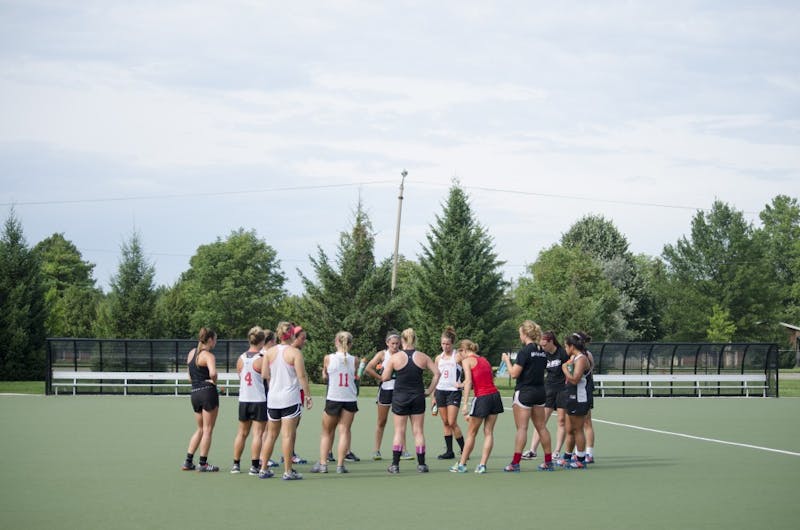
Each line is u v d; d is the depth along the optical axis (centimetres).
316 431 1998
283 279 8912
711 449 1694
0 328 4531
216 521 927
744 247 7875
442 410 1515
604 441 1850
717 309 7575
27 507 1009
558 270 8212
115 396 3316
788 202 11206
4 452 1548
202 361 1304
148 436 1833
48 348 3378
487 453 1327
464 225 4450
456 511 996
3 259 4647
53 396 3297
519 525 916
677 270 8200
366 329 4294
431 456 1555
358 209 4478
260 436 1283
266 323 8594
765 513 998
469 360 1330
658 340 8419
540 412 1365
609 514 984
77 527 891
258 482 1212
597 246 9162
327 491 1136
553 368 1501
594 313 5669
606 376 3688
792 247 10962
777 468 1408
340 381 1311
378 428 1498
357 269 4394
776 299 7862
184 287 9112
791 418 2505
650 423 2325
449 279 4312
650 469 1389
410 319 4453
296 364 1234
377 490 1148
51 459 1452
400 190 4841
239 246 8700
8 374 4525
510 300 4572
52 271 9581
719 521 948
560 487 1188
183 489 1145
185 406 2745
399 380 1332
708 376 3731
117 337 5306
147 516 953
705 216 8094
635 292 8519
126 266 5384
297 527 897
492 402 1323
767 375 3769
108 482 1204
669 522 940
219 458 1483
